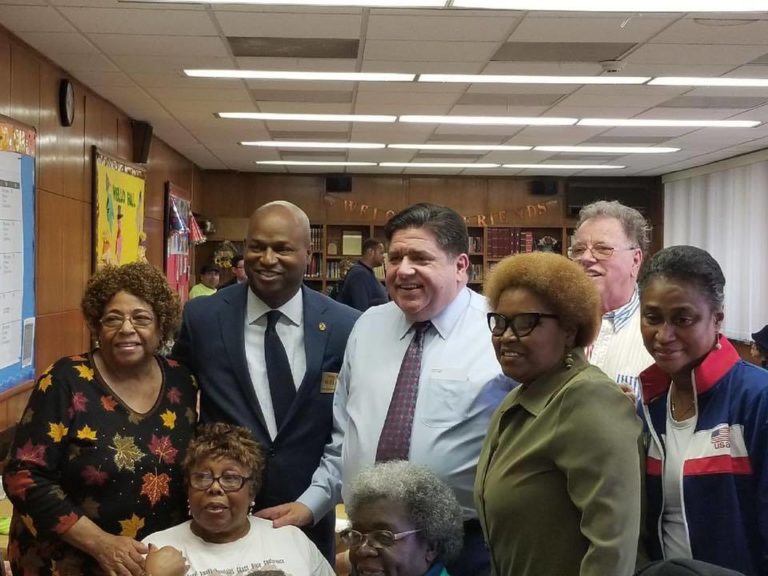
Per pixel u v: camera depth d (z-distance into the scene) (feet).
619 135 22.67
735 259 27.14
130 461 5.89
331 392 6.88
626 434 4.08
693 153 26.32
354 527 5.06
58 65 14.67
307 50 13.62
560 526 4.22
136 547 5.58
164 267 24.76
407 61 14.33
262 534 5.99
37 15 11.62
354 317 7.25
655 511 4.75
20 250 12.54
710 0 10.89
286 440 6.70
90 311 6.07
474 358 5.87
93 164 16.94
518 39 12.82
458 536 5.24
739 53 13.62
